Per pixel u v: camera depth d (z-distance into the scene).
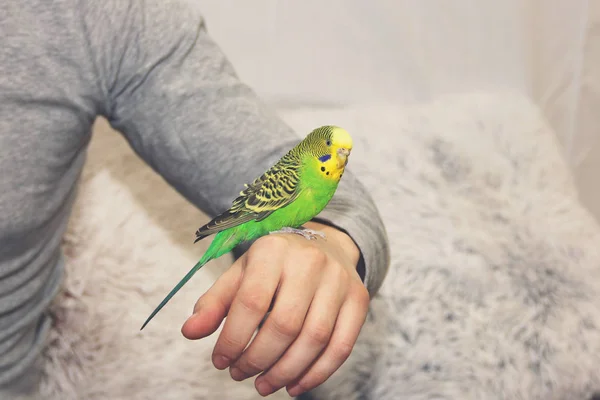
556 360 0.95
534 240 1.07
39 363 0.81
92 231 0.92
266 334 0.47
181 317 0.92
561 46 1.39
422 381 0.92
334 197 0.65
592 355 0.96
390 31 1.28
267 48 1.25
